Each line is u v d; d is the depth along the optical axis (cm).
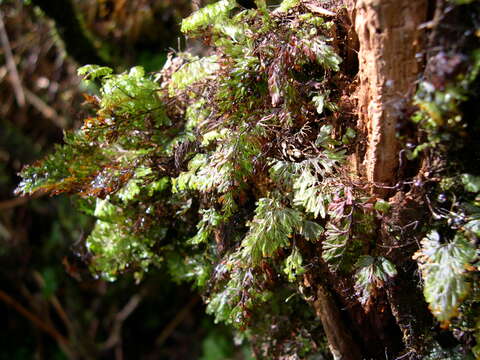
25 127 67
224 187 24
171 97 28
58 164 29
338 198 23
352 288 25
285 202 24
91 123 27
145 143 28
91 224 37
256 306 29
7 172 71
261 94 25
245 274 25
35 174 29
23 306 79
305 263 26
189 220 30
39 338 80
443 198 22
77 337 78
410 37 20
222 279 28
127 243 31
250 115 25
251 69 24
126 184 27
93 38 49
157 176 28
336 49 24
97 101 30
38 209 72
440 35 19
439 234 23
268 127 25
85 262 36
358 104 24
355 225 23
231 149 24
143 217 30
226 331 80
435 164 22
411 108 21
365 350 27
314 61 24
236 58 25
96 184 27
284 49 24
